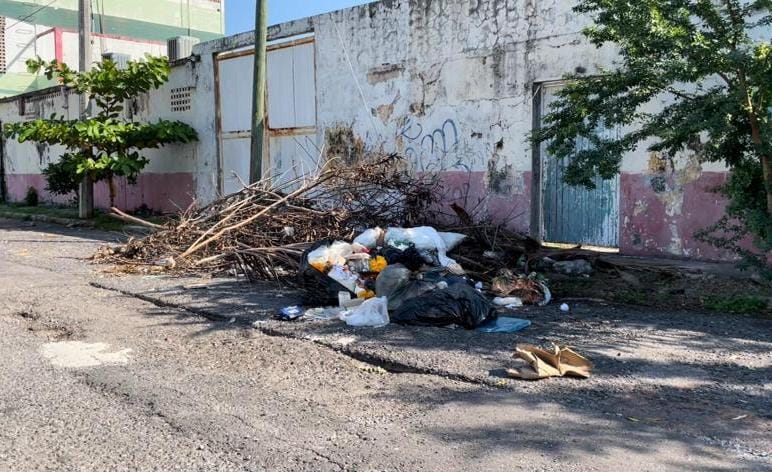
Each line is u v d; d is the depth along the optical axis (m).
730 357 5.66
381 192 11.03
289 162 15.23
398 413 4.60
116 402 4.87
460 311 6.65
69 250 12.82
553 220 10.84
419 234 8.99
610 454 3.91
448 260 8.81
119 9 37.00
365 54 13.27
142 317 7.44
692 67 6.58
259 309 7.61
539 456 3.90
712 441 4.08
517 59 10.91
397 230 9.09
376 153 13.20
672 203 9.26
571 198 10.57
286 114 15.17
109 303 8.16
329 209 10.66
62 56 33.28
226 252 10.05
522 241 10.09
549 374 5.18
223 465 3.87
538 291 7.82
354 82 13.55
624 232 9.80
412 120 12.55
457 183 11.88
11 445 4.16
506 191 11.20
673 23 6.84
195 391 5.10
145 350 6.20
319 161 13.20
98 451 4.07
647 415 4.47
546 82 10.64
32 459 3.97
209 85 16.92
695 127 6.53
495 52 11.20
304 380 5.34
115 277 9.78
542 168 10.90
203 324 7.11
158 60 16.78
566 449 3.98
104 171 17.59
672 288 7.98
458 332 6.51
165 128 16.67
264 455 3.99
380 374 5.48
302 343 6.30
